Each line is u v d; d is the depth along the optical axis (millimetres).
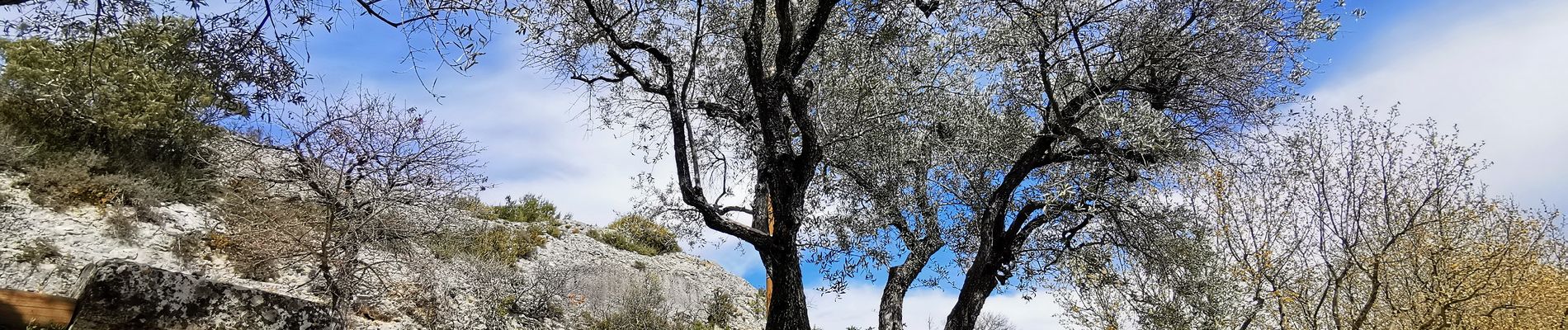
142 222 9844
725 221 7953
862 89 8953
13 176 9531
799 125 7863
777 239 7820
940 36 9117
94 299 5941
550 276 13930
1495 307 9414
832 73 9203
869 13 8859
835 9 9039
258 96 6086
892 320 9008
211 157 11719
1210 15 8570
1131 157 8336
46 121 10906
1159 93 8906
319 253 8984
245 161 10688
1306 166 10703
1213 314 9828
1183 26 8680
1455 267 9562
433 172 9852
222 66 5820
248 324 6648
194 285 6453
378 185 9391
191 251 9734
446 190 10180
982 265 9047
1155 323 9836
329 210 9078
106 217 9539
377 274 9594
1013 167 9211
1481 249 9734
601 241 19297
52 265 8250
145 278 6211
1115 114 7812
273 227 9547
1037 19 8828
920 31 9031
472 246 13992
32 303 5863
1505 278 9641
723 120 9969
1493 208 10016
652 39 9172
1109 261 10047
